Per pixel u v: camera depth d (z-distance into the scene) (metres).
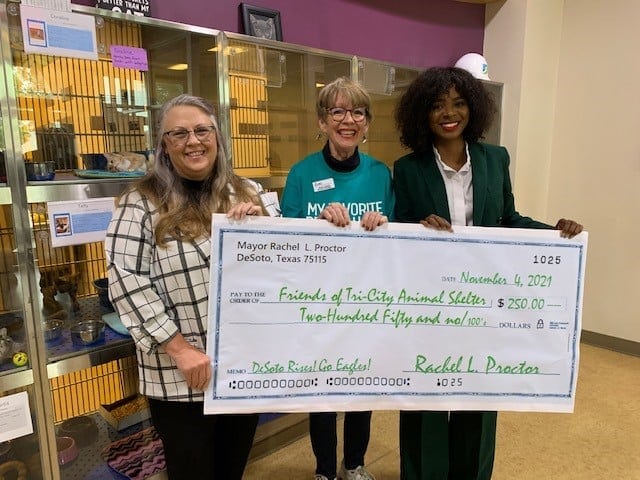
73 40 1.52
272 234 1.29
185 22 2.15
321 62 2.43
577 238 1.43
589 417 2.55
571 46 3.47
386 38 3.03
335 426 1.91
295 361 1.35
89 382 2.01
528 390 1.48
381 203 1.69
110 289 1.25
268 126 2.29
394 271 1.39
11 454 1.62
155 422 1.37
